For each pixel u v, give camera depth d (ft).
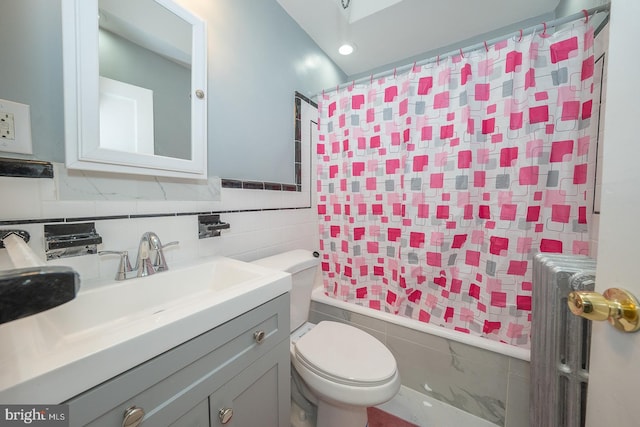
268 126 4.60
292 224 5.17
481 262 4.12
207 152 3.56
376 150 4.93
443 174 4.20
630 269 1.15
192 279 3.01
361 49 6.10
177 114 3.19
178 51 3.18
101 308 2.25
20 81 2.10
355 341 3.62
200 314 1.82
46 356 1.24
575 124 3.39
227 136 3.87
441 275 4.40
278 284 2.61
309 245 5.71
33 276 0.71
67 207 2.35
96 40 2.44
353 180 5.15
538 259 2.76
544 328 2.56
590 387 1.42
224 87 3.80
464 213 4.07
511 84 3.68
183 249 3.31
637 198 1.13
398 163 4.73
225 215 3.84
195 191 3.44
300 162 5.35
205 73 3.43
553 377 2.38
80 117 2.35
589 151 3.38
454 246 4.22
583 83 3.36
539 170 3.57
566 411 2.31
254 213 4.32
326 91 5.42
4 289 0.65
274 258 4.40
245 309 2.21
